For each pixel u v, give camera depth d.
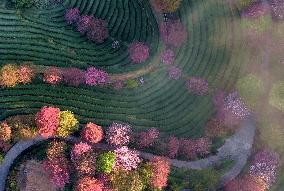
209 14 80.00
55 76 72.94
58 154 67.94
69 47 77.38
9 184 69.62
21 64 74.44
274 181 71.06
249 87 72.12
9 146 70.00
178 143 71.56
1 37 76.44
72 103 73.62
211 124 73.00
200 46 78.56
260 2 78.31
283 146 73.44
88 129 68.75
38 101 73.25
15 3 77.69
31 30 77.31
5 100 72.75
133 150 70.06
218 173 70.69
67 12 77.62
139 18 79.88
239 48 78.38
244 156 73.44
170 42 78.06
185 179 71.19
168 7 76.56
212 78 76.94
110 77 76.06
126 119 74.00
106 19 79.62
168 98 76.12
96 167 66.88
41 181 69.94
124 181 66.50
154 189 68.38
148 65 77.25
